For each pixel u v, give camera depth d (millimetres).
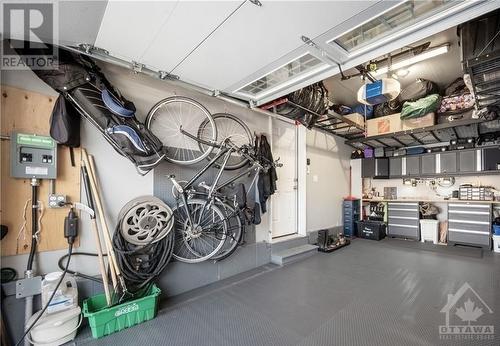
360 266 3602
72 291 1904
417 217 5434
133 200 2270
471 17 1518
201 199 2652
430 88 3996
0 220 1722
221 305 2422
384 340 1840
